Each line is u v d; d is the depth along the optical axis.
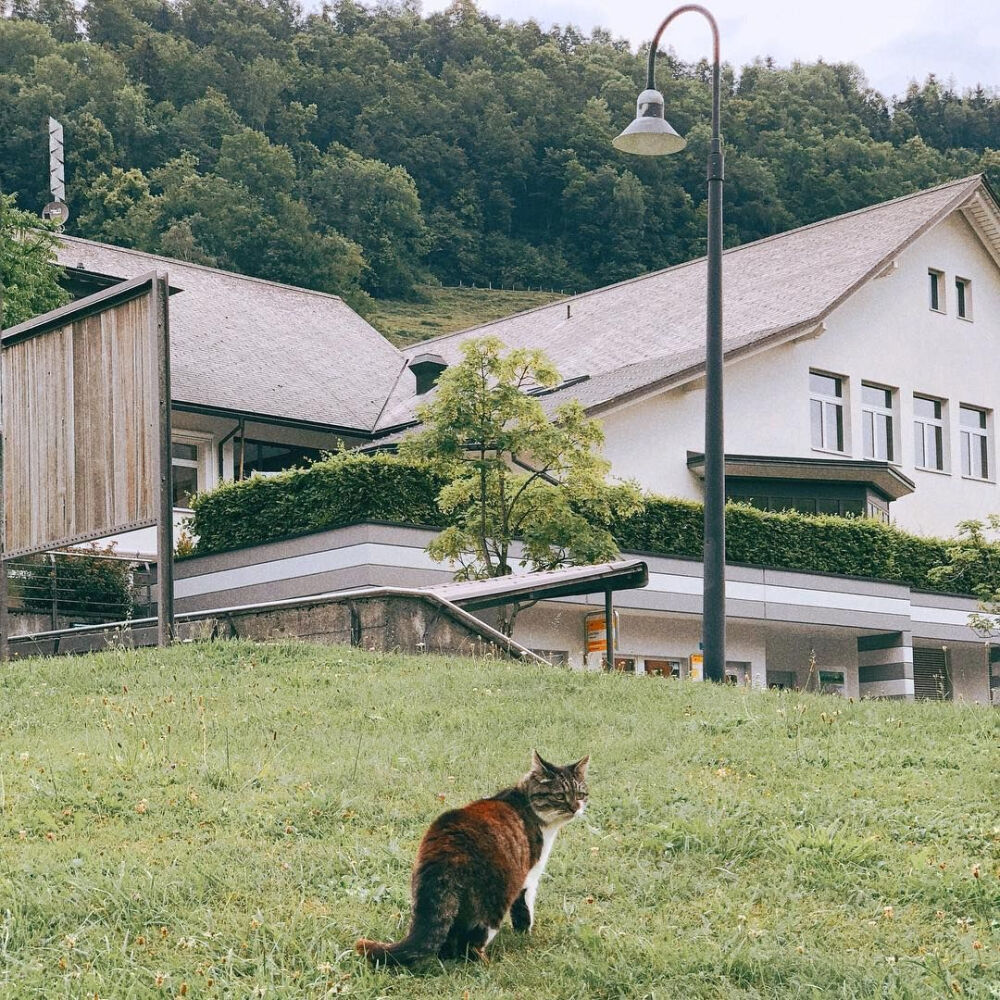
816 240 38.50
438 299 121.88
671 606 25.83
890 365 35.84
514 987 6.82
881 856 8.90
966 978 7.10
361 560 23.31
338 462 24.03
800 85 116.19
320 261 92.56
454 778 10.36
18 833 8.96
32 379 18.33
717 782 10.42
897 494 33.03
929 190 38.34
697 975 7.04
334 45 135.88
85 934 7.24
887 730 12.25
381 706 12.77
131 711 12.72
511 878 6.90
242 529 25.39
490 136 130.88
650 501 26.20
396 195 121.25
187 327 35.66
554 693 13.52
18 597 23.61
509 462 25.94
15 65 105.31
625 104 133.62
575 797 7.19
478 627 16.67
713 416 17.16
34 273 29.06
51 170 37.09
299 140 123.19
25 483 18.31
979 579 30.91
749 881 8.48
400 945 6.70
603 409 28.12
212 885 7.96
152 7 132.12
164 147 103.50
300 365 36.44
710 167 17.59
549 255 127.06
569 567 21.52
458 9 152.00
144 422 16.86
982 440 38.50
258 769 10.46
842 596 28.25
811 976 7.06
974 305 38.50
